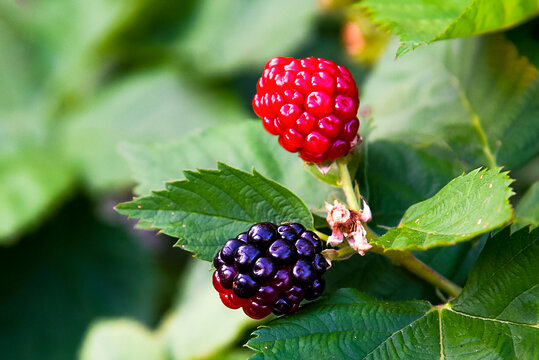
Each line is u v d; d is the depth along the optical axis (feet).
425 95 1.17
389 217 1.10
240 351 1.27
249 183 1.02
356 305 1.01
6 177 1.75
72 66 2.05
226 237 1.02
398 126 1.17
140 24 1.92
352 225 1.00
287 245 0.98
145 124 1.79
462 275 1.07
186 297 1.33
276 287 0.98
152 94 1.84
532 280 1.00
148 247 1.82
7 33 2.17
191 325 1.29
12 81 2.12
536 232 1.00
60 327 1.73
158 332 1.33
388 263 1.08
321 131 1.02
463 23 1.04
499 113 1.14
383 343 1.00
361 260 1.08
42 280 1.77
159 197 1.02
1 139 1.97
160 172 1.14
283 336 1.00
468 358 0.99
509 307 1.01
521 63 1.13
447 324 1.01
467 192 0.97
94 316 1.74
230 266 0.99
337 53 1.55
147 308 1.74
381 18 1.08
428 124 1.16
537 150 1.12
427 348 1.00
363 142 1.08
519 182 1.24
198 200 1.02
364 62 1.34
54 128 2.00
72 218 1.81
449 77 1.17
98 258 1.78
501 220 0.93
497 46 1.15
